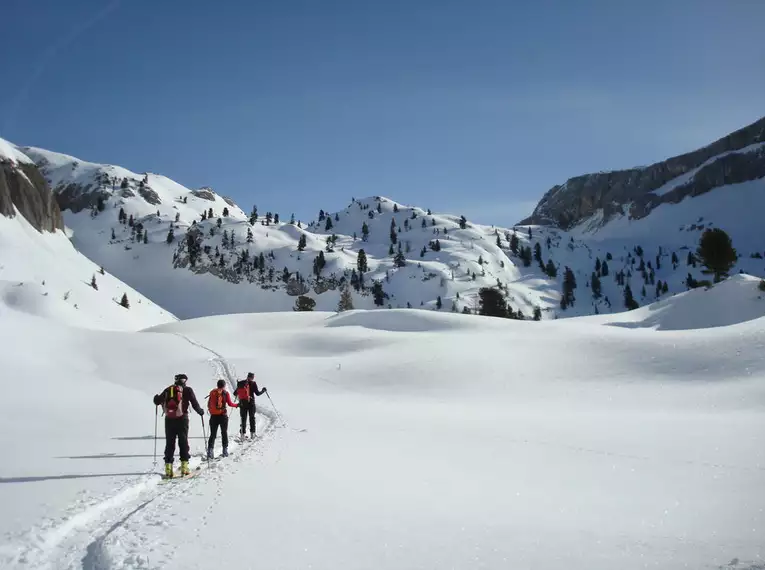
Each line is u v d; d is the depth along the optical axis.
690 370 37.44
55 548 7.00
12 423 20.77
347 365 45.97
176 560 6.27
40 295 118.25
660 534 7.43
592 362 41.91
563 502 9.36
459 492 10.05
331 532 7.41
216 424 14.51
